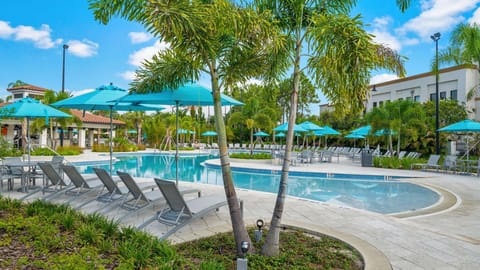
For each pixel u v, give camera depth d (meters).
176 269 3.39
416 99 31.05
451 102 24.19
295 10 4.48
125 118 43.66
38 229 4.18
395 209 8.65
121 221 5.99
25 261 3.26
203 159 24.98
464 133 21.34
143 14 3.92
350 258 4.17
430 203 9.35
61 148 23.23
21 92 31.58
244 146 38.72
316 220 6.29
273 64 5.09
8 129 25.58
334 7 4.69
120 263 3.28
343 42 3.76
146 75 5.98
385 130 19.69
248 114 27.95
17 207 5.73
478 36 15.12
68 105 8.89
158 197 6.49
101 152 27.17
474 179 12.85
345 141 34.56
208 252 4.32
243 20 3.85
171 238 4.96
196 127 41.91
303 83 5.39
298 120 35.50
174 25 3.47
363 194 10.98
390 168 16.98
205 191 9.55
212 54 4.16
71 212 5.17
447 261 4.15
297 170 15.46
